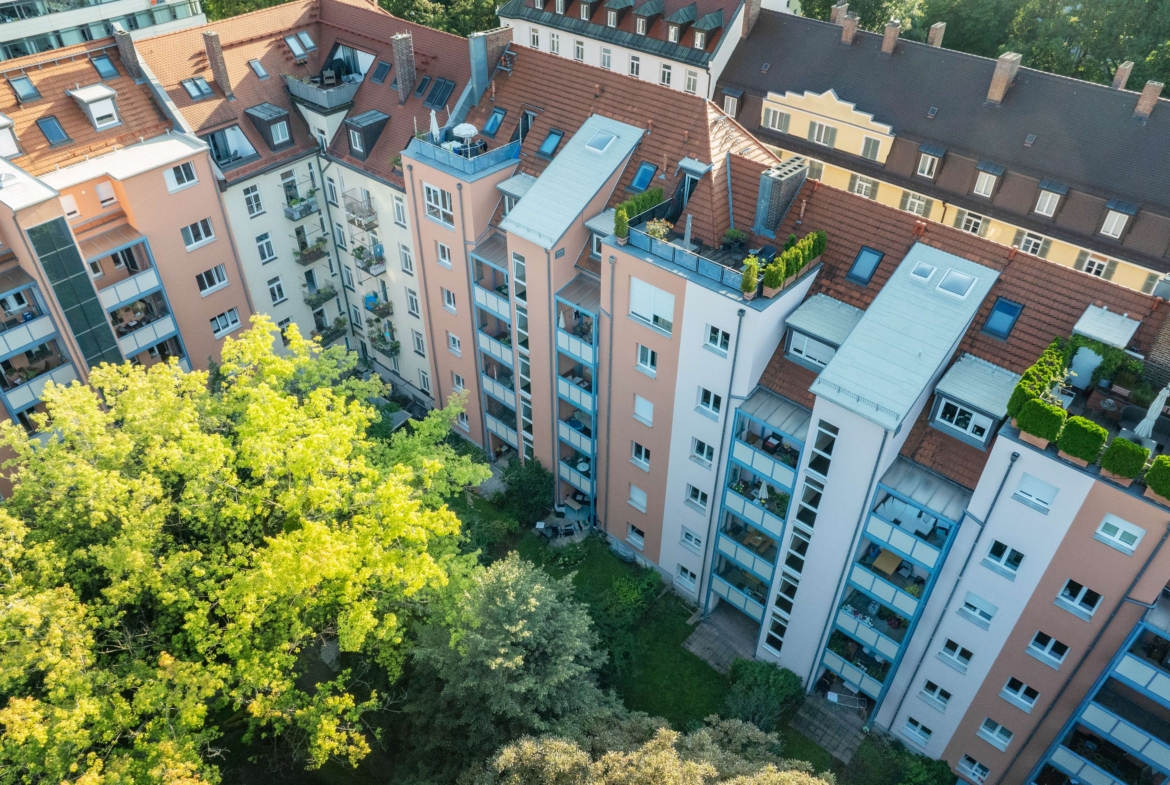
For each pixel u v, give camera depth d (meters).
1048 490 25.72
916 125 54.62
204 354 46.88
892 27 55.75
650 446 38.16
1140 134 48.25
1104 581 25.58
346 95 47.84
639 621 40.00
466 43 46.31
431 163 40.25
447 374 49.31
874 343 29.33
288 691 28.30
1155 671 25.34
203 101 45.69
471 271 41.72
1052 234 50.22
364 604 27.55
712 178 35.09
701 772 24.75
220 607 28.12
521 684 28.59
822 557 32.62
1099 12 66.50
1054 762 29.66
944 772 33.53
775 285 30.39
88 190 39.84
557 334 38.69
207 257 44.66
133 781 24.22
